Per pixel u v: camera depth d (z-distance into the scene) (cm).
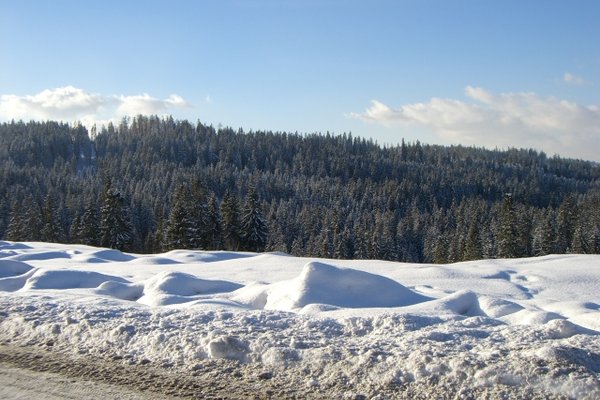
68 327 718
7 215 6725
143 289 1147
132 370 589
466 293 955
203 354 615
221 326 692
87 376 575
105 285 1109
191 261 2152
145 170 11375
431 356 557
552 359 526
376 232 6606
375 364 556
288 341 626
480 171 15212
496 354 557
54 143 14025
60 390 539
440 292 1187
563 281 1439
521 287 1368
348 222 8000
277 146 15288
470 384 509
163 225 4966
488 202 12850
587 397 471
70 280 1228
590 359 538
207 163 14000
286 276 1546
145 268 1764
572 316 938
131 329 693
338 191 11325
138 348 646
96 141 15000
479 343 605
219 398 516
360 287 977
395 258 6694
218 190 10150
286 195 10912
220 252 2427
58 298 896
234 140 15075
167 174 10312
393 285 1018
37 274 1222
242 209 4809
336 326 691
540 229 5547
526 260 1955
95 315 763
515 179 14750
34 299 880
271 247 6312
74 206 7044
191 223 4331
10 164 11344
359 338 644
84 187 8819
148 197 8025
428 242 7644
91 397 521
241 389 535
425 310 848
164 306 891
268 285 1051
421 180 13400
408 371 538
